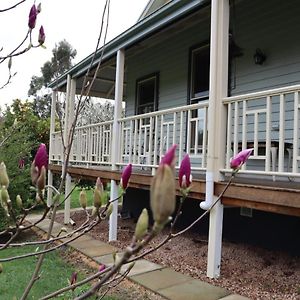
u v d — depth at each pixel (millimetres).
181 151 5078
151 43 7695
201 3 4699
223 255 5316
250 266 4777
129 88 9617
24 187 7020
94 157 8156
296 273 4453
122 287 4195
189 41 7383
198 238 6387
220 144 4273
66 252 5871
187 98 7352
